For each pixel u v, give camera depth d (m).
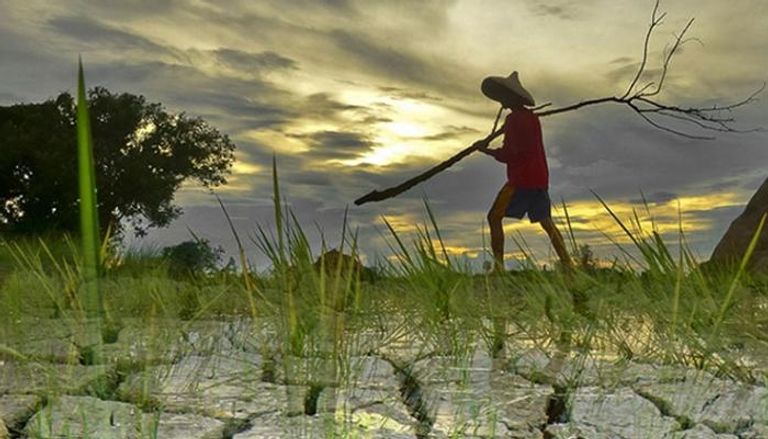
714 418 1.96
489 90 6.95
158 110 28.66
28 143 24.58
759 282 4.91
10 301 3.88
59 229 23.36
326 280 3.24
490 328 3.41
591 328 3.27
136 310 4.34
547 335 3.35
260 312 3.72
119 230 27.19
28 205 24.36
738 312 3.44
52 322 3.58
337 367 2.60
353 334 3.17
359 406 2.09
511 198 6.86
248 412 2.02
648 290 3.70
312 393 2.24
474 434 1.81
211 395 2.21
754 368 2.59
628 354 2.94
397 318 3.90
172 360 2.77
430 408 2.08
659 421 1.93
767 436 1.81
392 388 2.34
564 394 2.24
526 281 3.94
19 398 2.14
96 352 2.63
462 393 2.26
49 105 26.64
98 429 1.84
